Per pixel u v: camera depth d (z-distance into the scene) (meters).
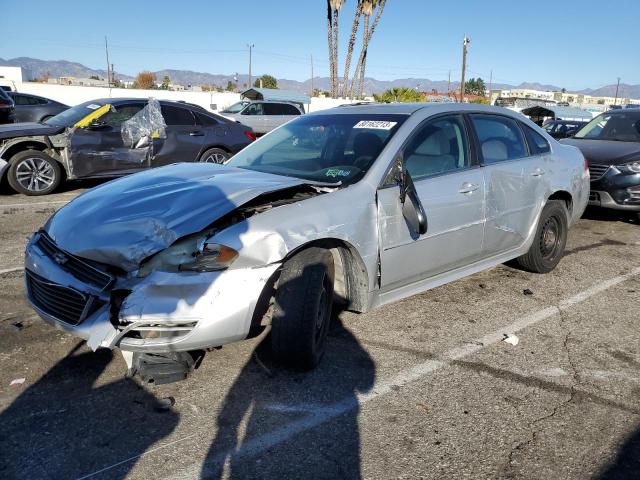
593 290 4.96
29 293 3.34
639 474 2.53
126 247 2.88
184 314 2.75
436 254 3.98
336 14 36.16
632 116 8.62
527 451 2.66
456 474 2.49
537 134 5.20
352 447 2.65
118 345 2.77
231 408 2.92
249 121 20.25
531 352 3.71
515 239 4.78
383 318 4.17
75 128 8.51
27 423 2.74
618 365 3.57
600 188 7.40
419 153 3.95
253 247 2.88
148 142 9.09
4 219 6.94
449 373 3.38
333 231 3.20
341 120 4.33
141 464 2.47
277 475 2.44
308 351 3.13
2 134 8.19
